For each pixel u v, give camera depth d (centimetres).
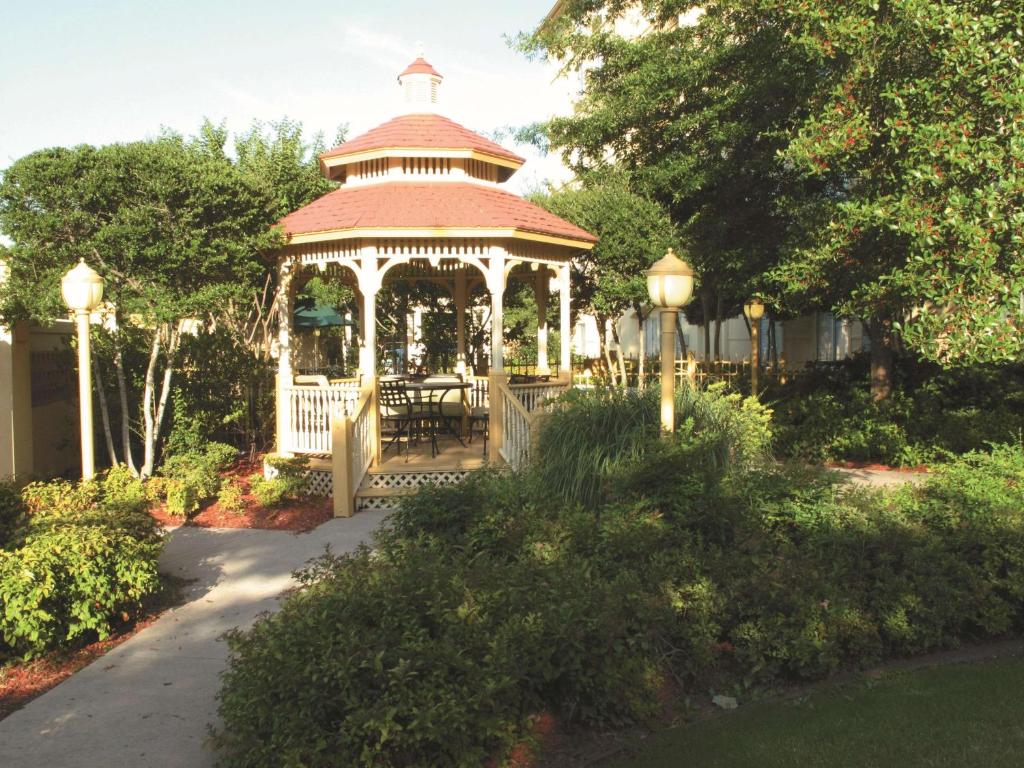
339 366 2377
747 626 500
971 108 657
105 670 527
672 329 686
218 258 967
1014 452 772
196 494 985
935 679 489
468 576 475
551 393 1168
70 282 791
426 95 1285
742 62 1353
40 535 585
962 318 648
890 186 789
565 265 1242
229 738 390
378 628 410
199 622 618
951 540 586
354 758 358
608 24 1628
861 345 2112
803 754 398
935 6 630
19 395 1045
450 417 1293
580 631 422
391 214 1066
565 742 424
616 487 650
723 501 609
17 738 434
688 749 409
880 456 1288
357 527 924
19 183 904
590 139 1555
